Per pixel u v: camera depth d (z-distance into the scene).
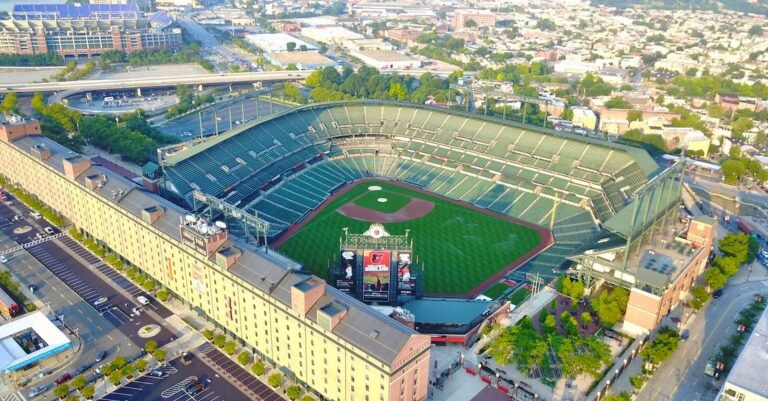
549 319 169.75
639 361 164.62
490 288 199.25
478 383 153.12
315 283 145.38
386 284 178.00
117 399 146.38
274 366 160.12
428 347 135.75
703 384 154.50
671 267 184.38
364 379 133.00
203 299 174.88
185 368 158.12
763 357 143.38
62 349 159.62
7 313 178.38
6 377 153.12
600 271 188.88
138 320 178.12
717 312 188.00
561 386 152.00
